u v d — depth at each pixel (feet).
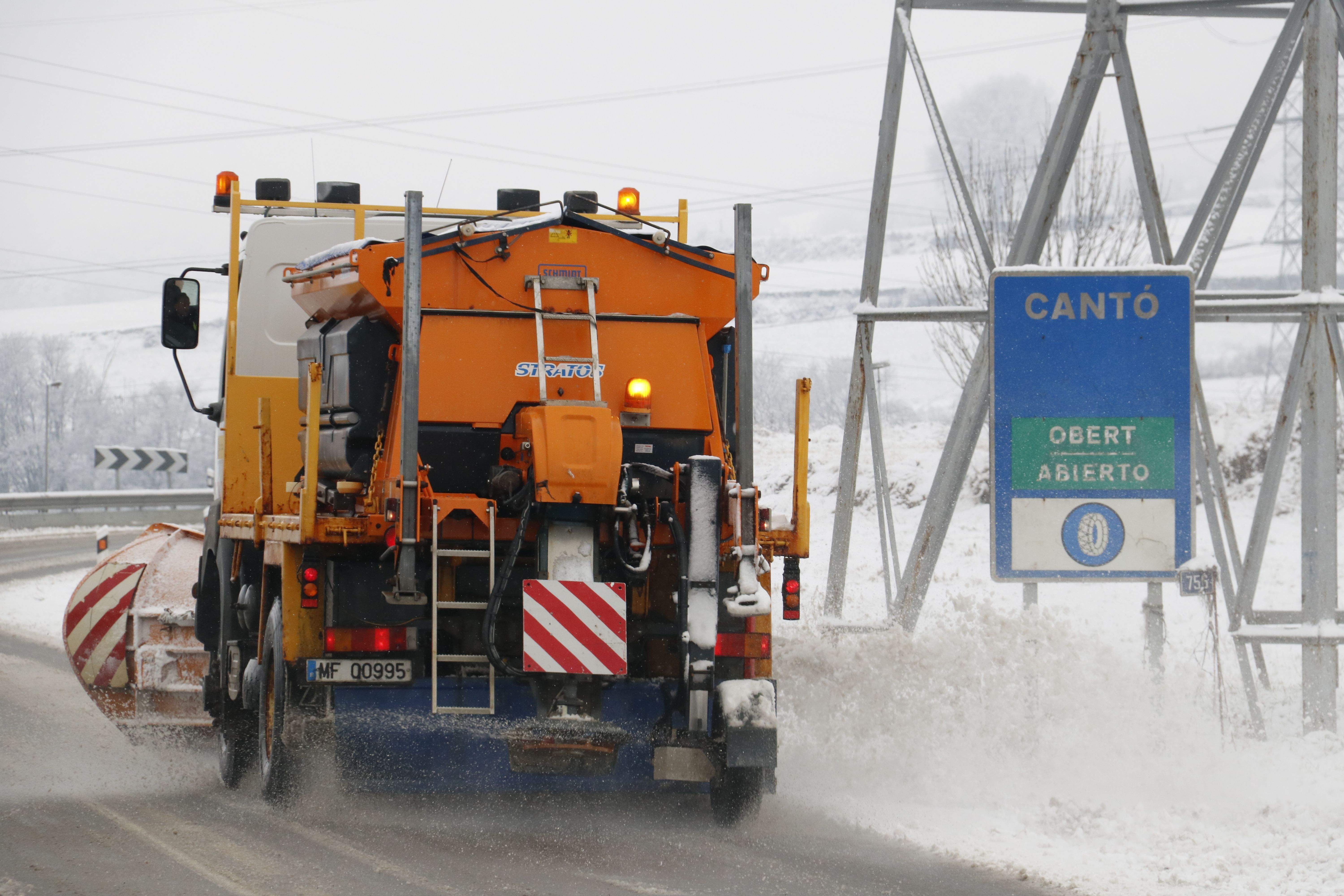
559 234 85.51
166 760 105.70
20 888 63.31
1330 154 99.81
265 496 89.97
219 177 113.39
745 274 83.10
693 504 78.69
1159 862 66.23
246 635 97.09
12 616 204.33
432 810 81.71
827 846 71.36
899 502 309.01
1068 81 107.65
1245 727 96.99
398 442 82.02
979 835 73.15
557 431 77.36
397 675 78.28
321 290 89.81
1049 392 95.25
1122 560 94.63
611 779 79.56
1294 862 65.82
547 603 76.02
